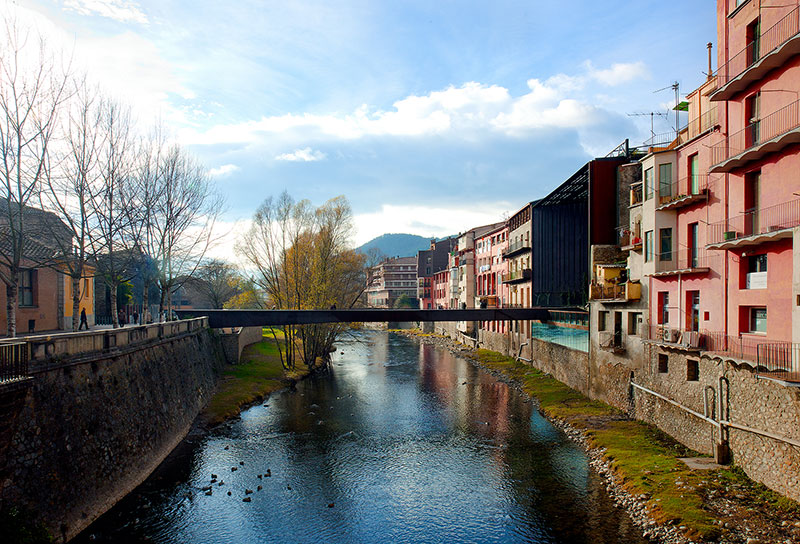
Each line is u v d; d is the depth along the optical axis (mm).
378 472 21203
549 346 41250
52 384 14562
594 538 15211
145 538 15180
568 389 35375
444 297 95688
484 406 32750
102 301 43656
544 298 45500
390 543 15539
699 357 20500
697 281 21641
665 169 24391
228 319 36094
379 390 38406
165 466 21094
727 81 18453
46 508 13492
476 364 52531
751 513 14758
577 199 43750
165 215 28281
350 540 15766
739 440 17875
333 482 20172
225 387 36062
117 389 18609
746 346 17844
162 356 24719
